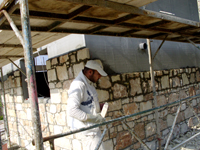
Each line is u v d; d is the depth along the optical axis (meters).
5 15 1.59
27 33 1.27
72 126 1.96
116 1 1.80
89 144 1.89
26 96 5.05
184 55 5.27
